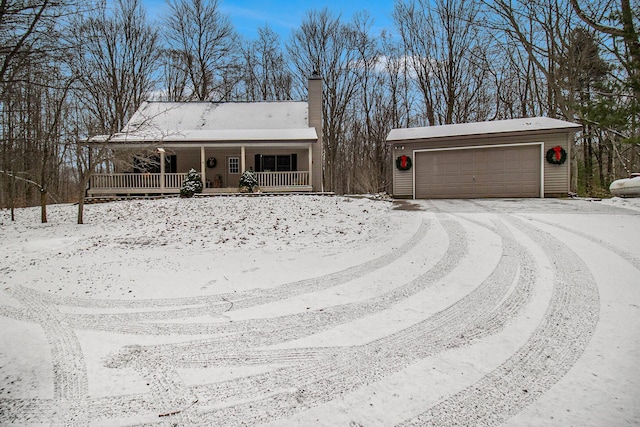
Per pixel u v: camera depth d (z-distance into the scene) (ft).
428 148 48.03
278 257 21.77
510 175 44.68
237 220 33.65
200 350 10.91
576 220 26.30
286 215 35.37
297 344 11.10
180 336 11.93
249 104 69.36
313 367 9.73
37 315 13.99
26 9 24.95
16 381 9.31
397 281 16.65
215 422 7.59
